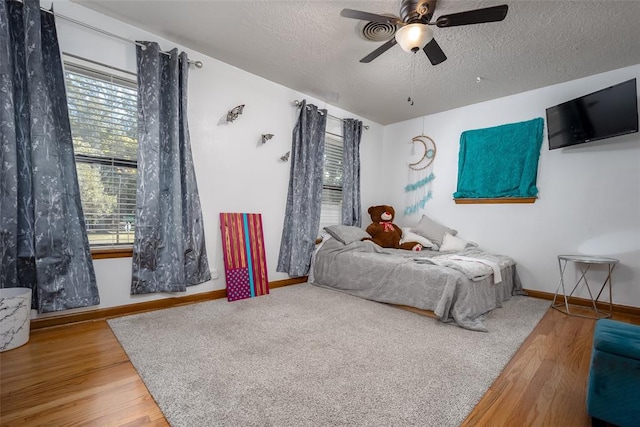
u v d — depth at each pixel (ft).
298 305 8.77
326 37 7.77
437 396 4.48
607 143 9.17
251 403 4.21
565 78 9.68
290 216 11.22
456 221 12.57
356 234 11.75
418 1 5.83
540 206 10.43
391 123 15.05
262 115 10.32
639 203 8.65
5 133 5.87
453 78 9.84
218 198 9.32
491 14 5.32
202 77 8.84
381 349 6.01
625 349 3.70
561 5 6.23
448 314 7.59
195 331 6.64
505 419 4.00
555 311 8.87
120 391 4.44
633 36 7.29
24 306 5.84
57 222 6.51
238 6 6.70
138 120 7.55
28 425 3.69
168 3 6.70
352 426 3.81
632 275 8.73
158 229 7.95
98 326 6.79
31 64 6.07
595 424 3.88
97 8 6.95
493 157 11.45
